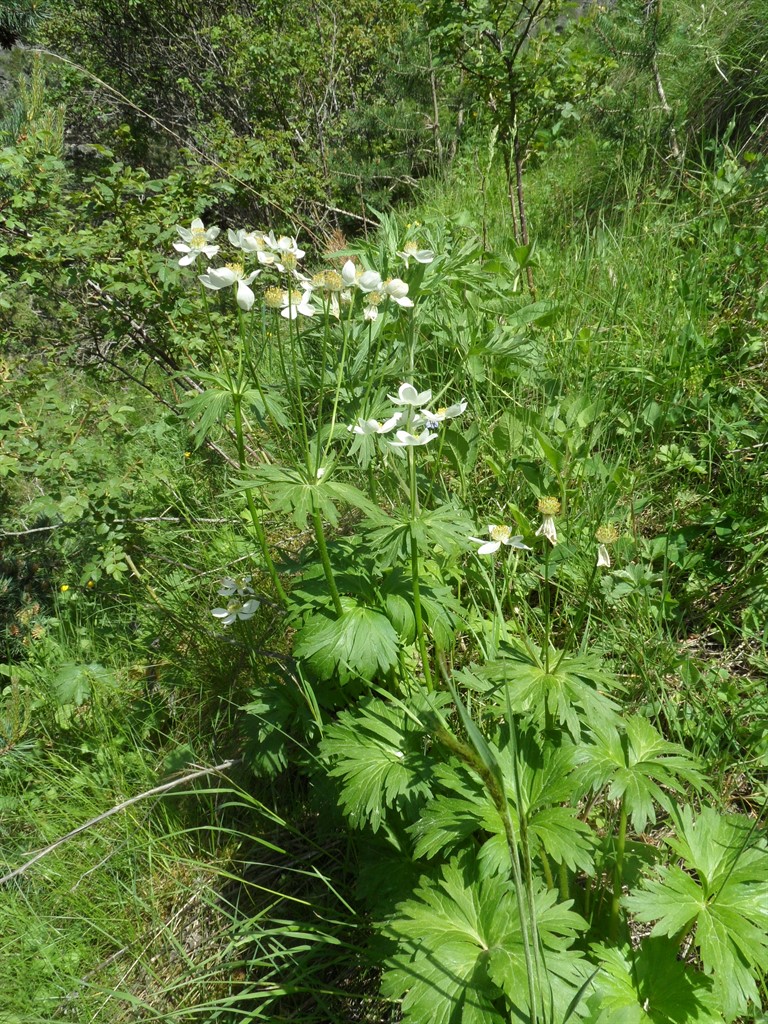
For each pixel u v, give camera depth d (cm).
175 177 418
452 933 163
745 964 158
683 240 418
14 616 416
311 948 208
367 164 931
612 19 562
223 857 260
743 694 243
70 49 1254
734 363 338
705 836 174
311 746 250
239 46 1014
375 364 256
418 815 193
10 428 353
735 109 520
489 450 323
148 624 353
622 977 164
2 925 254
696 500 300
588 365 339
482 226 450
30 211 404
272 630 308
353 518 335
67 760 313
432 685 233
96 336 425
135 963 239
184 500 409
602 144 577
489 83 452
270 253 231
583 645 235
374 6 1098
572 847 163
